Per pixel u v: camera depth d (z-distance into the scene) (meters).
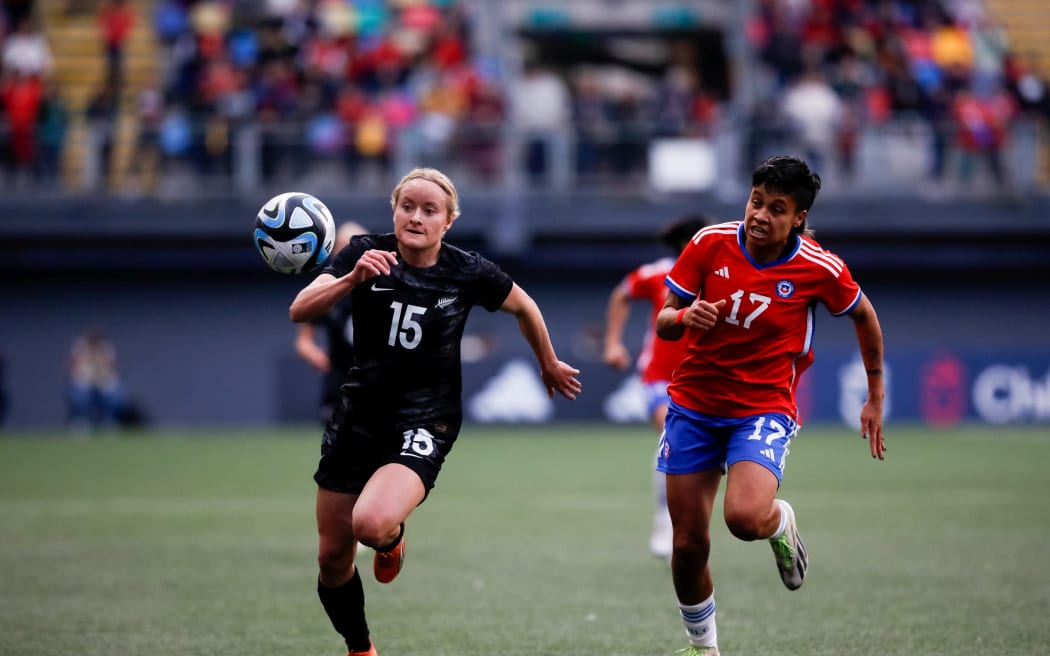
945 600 26.02
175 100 82.31
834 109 83.25
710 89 102.75
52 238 80.38
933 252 85.44
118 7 86.12
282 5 89.44
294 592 27.00
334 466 18.88
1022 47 99.31
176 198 79.25
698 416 19.55
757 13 93.81
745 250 19.28
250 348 85.06
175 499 44.12
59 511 41.00
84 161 79.31
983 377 79.12
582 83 91.81
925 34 92.38
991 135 81.81
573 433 73.81
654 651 21.45
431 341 18.89
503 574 29.45
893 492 45.91
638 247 84.69
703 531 19.28
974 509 41.16
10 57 85.19
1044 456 59.03
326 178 78.69
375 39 87.25
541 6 100.56
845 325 85.69
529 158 80.88
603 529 37.12
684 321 18.42
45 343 84.31
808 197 18.67
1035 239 84.31
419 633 22.91
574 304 86.25
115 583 28.09
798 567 20.02
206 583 28.12
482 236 81.38
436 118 80.88
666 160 80.75
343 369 31.77
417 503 18.19
